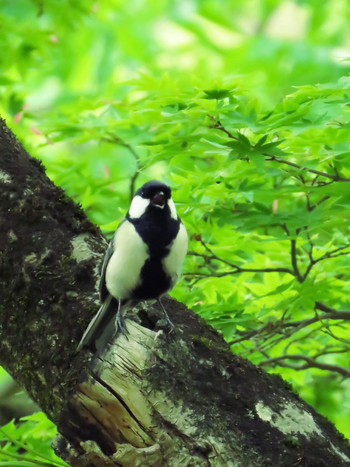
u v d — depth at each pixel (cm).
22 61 1298
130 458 540
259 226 834
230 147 743
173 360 565
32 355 615
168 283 658
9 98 1216
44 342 613
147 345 565
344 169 837
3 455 791
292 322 845
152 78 907
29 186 672
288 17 2411
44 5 1320
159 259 647
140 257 638
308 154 793
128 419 546
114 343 570
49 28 1411
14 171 679
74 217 670
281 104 769
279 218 807
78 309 616
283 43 1952
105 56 1933
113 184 1158
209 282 911
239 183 870
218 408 556
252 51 1956
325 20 1967
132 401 546
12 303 630
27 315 623
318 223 782
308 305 816
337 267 912
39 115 1211
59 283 627
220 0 2261
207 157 993
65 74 1903
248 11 2323
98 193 1088
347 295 966
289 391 594
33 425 944
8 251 640
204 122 784
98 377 553
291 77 1916
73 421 554
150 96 959
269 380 590
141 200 658
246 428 551
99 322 607
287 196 809
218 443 540
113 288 639
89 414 551
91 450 550
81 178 1126
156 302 648
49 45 1323
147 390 549
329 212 784
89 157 1465
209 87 785
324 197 848
